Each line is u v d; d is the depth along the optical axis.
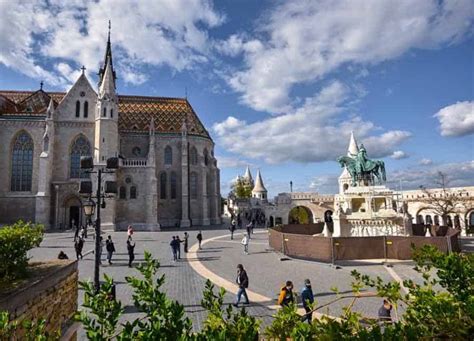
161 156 66.75
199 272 22.36
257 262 26.11
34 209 51.81
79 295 16.84
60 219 51.66
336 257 25.09
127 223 55.62
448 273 5.37
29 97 60.34
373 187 37.75
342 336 3.62
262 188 130.25
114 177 52.25
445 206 54.16
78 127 55.47
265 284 19.19
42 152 52.41
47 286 9.23
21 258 9.61
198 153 70.25
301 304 14.92
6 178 51.91
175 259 26.64
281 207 68.94
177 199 66.31
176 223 65.25
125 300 15.75
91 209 16.66
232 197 121.94
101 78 63.16
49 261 12.02
